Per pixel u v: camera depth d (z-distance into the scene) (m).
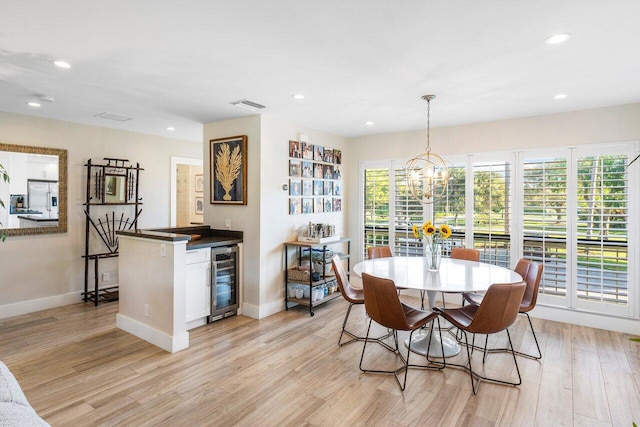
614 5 1.77
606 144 3.70
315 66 2.59
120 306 3.67
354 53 2.36
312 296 4.33
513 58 2.44
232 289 4.11
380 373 2.79
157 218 5.38
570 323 3.90
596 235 3.76
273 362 2.96
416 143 4.95
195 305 3.68
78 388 2.52
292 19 1.92
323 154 5.05
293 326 3.82
